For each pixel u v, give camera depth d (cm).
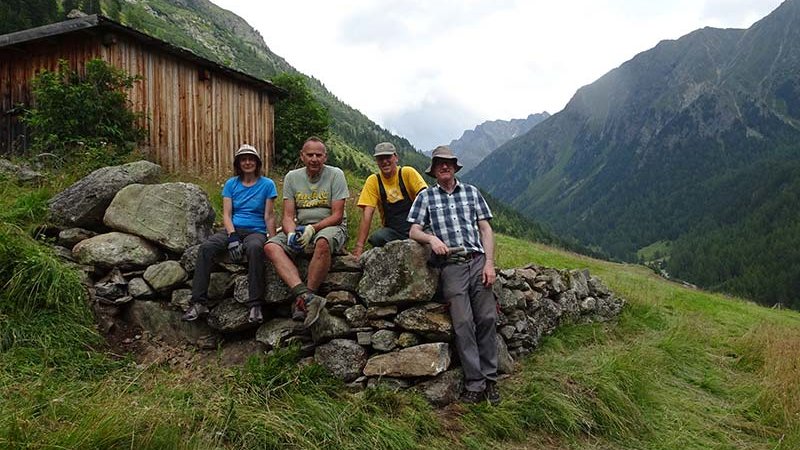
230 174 1179
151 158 1020
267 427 328
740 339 808
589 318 745
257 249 430
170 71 1082
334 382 400
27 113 909
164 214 480
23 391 323
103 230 518
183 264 466
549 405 428
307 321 393
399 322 415
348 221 709
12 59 1041
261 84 1328
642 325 835
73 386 353
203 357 438
